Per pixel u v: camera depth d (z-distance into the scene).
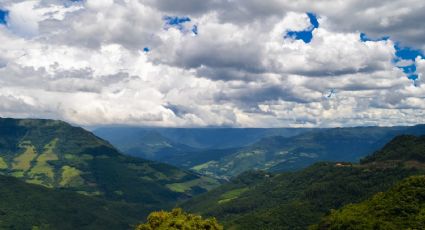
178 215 137.38
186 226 128.38
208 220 137.88
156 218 134.25
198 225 133.62
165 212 137.75
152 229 131.38
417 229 169.50
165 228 126.38
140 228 132.88
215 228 136.75
